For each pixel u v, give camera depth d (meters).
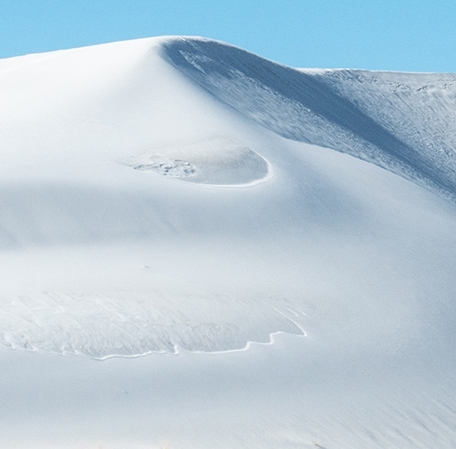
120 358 34.47
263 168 64.81
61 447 26.08
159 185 56.22
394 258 57.28
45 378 31.38
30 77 85.69
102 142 63.59
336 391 37.50
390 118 123.56
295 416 34.00
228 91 88.31
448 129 127.88
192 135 67.69
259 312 43.00
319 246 55.38
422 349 44.78
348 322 45.22
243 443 29.95
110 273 43.94
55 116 68.44
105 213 51.38
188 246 50.44
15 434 27.25
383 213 66.25
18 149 59.50
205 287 44.41
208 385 34.34
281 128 82.88
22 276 41.84
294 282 48.47
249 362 37.41
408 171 92.50
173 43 94.75
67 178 53.97
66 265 44.62
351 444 32.88
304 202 61.03
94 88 76.25
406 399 38.97
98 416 29.84
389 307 48.88
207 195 56.62
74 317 36.91
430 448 35.16
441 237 65.50
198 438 29.48
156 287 42.84
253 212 56.59
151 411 31.05
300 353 39.81
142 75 79.69
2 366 31.34
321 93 113.56
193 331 38.69
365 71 136.38
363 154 88.81
